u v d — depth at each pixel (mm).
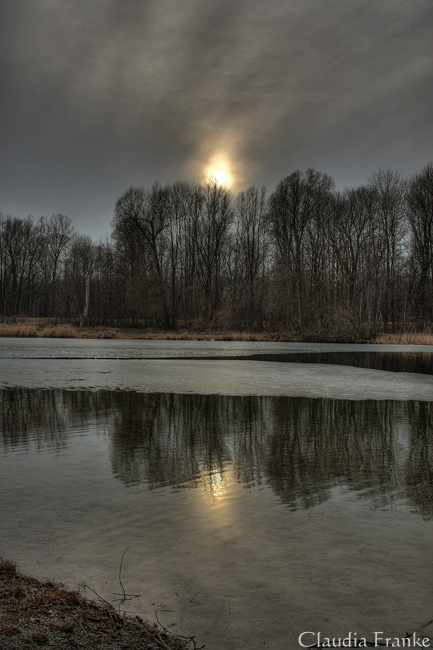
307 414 9000
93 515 4125
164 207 52781
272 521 4051
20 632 2385
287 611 2711
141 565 3219
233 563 3271
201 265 57938
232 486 4980
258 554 3416
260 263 57688
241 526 3928
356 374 15977
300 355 24547
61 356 21719
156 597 2822
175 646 2367
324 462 5902
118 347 28344
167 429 7660
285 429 7738
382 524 4016
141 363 19000
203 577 3070
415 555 3438
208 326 50281
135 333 45188
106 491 4770
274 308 42188
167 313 50875
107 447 6512
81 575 3062
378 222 49188
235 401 10398
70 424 7969
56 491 4750
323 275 41406
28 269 75188
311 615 2678
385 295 48469
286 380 14109
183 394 11328
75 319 57000
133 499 4551
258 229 57938
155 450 6375
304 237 46156
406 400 10742
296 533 3805
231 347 30203
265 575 3113
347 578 3092
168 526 3912
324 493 4801
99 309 59688
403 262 50250
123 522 3979
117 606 2707
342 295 43281
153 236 50906
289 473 5461
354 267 45719
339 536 3758
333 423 8211
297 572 3162
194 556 3369
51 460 5863
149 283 50062
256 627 2555
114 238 56156
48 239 74188
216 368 17375
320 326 38906
